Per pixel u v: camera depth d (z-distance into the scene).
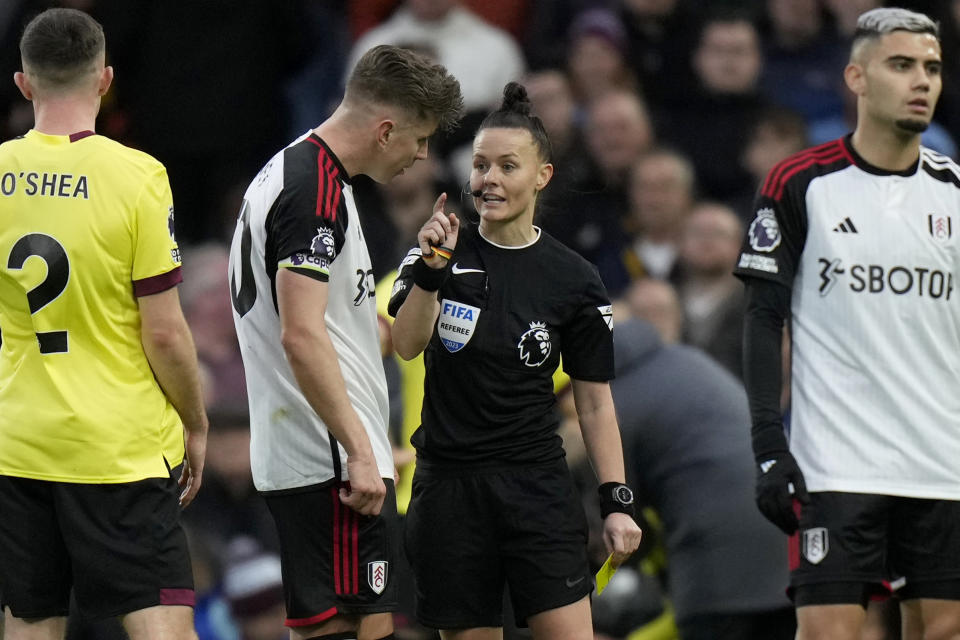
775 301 21.11
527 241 18.91
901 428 20.73
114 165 17.95
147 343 18.16
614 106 36.34
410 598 23.64
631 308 32.56
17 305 18.00
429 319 18.09
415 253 18.97
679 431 24.30
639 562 25.27
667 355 24.95
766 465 20.62
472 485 18.66
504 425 18.64
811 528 20.73
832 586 20.56
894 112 20.75
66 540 18.12
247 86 36.09
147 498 18.20
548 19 41.91
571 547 18.78
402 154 18.23
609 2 41.78
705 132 38.12
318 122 39.22
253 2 35.97
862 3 40.47
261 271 17.98
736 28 38.47
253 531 28.22
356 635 18.66
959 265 21.05
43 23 18.06
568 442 24.20
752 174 37.66
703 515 23.94
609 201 36.06
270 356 18.14
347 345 18.22
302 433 18.11
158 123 36.00
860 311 20.89
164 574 18.23
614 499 18.98
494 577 18.92
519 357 18.58
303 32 36.72
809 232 21.12
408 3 39.53
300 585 18.19
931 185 21.22
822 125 39.59
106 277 17.91
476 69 38.34
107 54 35.78
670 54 39.31
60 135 18.02
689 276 34.44
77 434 17.95
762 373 20.92
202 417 19.02
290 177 17.72
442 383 18.70
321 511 18.12
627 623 24.97
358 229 18.27
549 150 18.89
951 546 20.80
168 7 35.78
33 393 18.05
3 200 17.91
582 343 19.09
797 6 40.22
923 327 20.89
